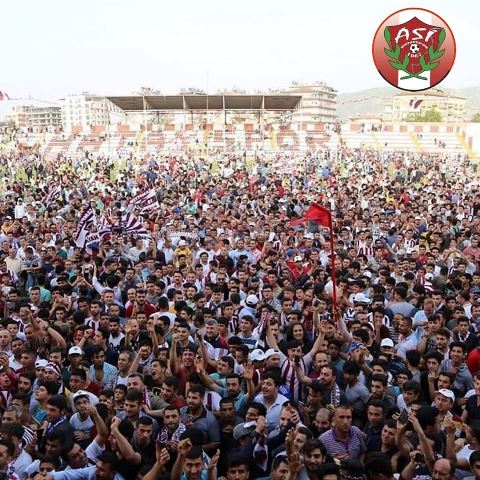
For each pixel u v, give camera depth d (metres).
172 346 8.77
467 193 34.16
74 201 25.47
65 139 72.25
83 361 8.54
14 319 10.37
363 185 36.00
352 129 74.88
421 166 52.69
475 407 7.48
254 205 26.89
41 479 5.79
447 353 9.20
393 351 9.32
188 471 5.81
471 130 73.81
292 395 8.35
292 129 73.75
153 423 6.98
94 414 6.74
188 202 26.89
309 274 13.93
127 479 6.36
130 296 11.37
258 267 14.73
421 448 6.16
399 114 149.75
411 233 18.41
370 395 7.80
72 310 11.27
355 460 5.91
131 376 7.55
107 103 73.94
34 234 18.00
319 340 9.11
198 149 65.75
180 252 16.23
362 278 13.02
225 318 10.20
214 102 68.75
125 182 36.94
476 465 5.77
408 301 11.83
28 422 7.39
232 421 7.27
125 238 16.88
